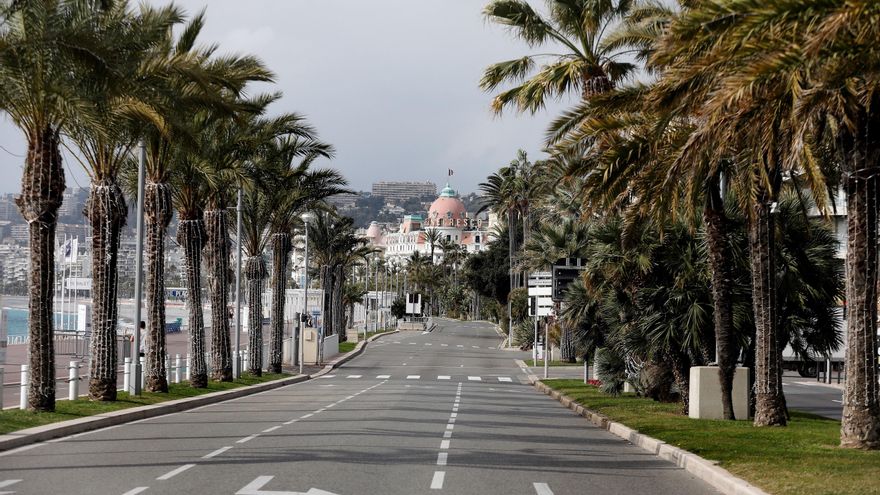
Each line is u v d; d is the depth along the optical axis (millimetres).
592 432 22719
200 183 35562
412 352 88000
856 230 16781
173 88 24922
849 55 13156
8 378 36406
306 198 50250
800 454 15711
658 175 20953
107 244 26797
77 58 21188
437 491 12016
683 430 20578
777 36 13305
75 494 11398
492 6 28141
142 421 23453
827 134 19391
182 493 11516
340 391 40719
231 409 28484
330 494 11555
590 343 43625
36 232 22406
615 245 28422
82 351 55406
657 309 27359
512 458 16141
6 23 21297
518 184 99875
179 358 38281
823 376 59375
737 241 26031
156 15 24281
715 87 15406
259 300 48781
